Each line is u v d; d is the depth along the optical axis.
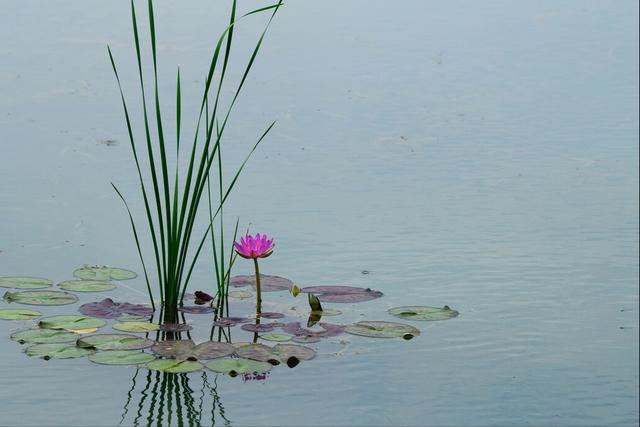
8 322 4.87
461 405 4.19
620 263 6.07
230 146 8.05
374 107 9.38
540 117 9.34
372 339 4.88
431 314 5.10
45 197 6.75
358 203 7.00
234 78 9.85
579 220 6.82
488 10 13.41
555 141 8.67
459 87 10.15
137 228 6.32
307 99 9.46
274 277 5.59
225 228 6.36
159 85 9.46
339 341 4.83
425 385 4.38
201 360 4.49
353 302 5.25
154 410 4.02
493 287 5.64
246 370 4.39
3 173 7.18
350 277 5.68
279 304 5.27
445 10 13.32
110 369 4.41
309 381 4.38
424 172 7.77
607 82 10.50
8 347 4.59
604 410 4.18
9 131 8.09
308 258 5.95
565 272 5.91
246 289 5.44
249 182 7.30
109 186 7.01
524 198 7.26
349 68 10.54
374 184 7.42
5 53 10.18
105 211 6.55
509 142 8.61
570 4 13.87
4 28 11.10
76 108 8.74
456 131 8.84
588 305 5.43
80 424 3.87
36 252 5.83
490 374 4.53
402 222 6.65
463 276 5.79
